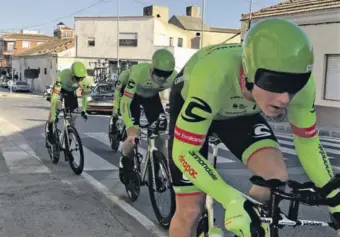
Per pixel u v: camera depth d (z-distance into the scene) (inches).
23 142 342.0
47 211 161.8
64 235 137.4
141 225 149.0
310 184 67.9
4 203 170.6
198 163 75.0
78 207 168.1
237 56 81.2
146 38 1498.5
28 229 141.9
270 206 66.6
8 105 886.4
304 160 84.4
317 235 141.1
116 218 156.1
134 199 174.9
